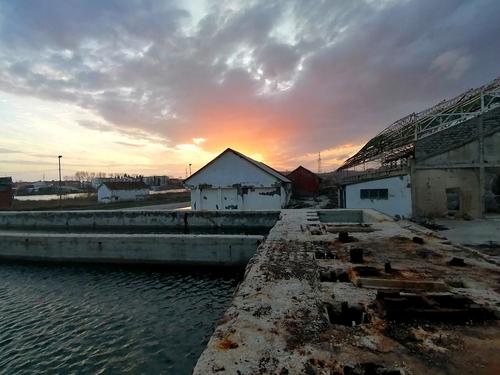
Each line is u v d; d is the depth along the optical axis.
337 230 10.23
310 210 16.75
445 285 4.69
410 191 16.88
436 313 3.72
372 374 2.77
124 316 8.05
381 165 26.77
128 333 7.15
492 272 5.46
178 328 7.32
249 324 3.79
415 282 4.77
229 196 23.73
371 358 3.00
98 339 6.93
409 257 6.59
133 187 47.00
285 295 4.70
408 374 2.74
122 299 9.28
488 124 16.31
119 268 12.66
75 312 8.41
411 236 8.90
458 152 16.50
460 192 16.58
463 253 6.89
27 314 8.38
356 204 18.09
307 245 8.05
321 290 4.86
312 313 4.05
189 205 36.00
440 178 16.69
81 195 56.91
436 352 3.06
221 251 11.95
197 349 6.41
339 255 6.92
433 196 16.75
